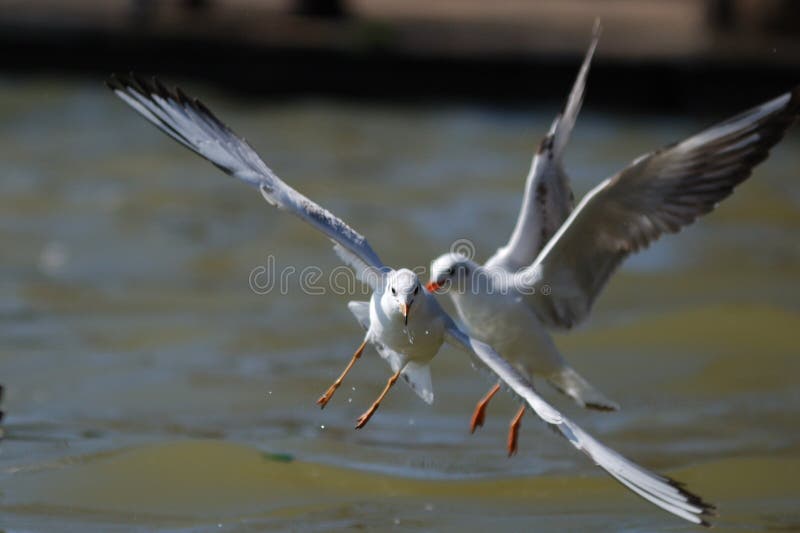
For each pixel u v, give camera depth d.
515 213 22.33
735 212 23.45
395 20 37.41
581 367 15.39
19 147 25.94
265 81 31.64
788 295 18.48
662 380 15.04
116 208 21.98
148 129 28.25
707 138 9.96
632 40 34.88
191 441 12.04
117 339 15.82
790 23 37.47
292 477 11.45
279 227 21.25
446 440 12.82
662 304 18.00
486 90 31.52
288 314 17.09
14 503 10.66
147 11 36.75
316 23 36.28
